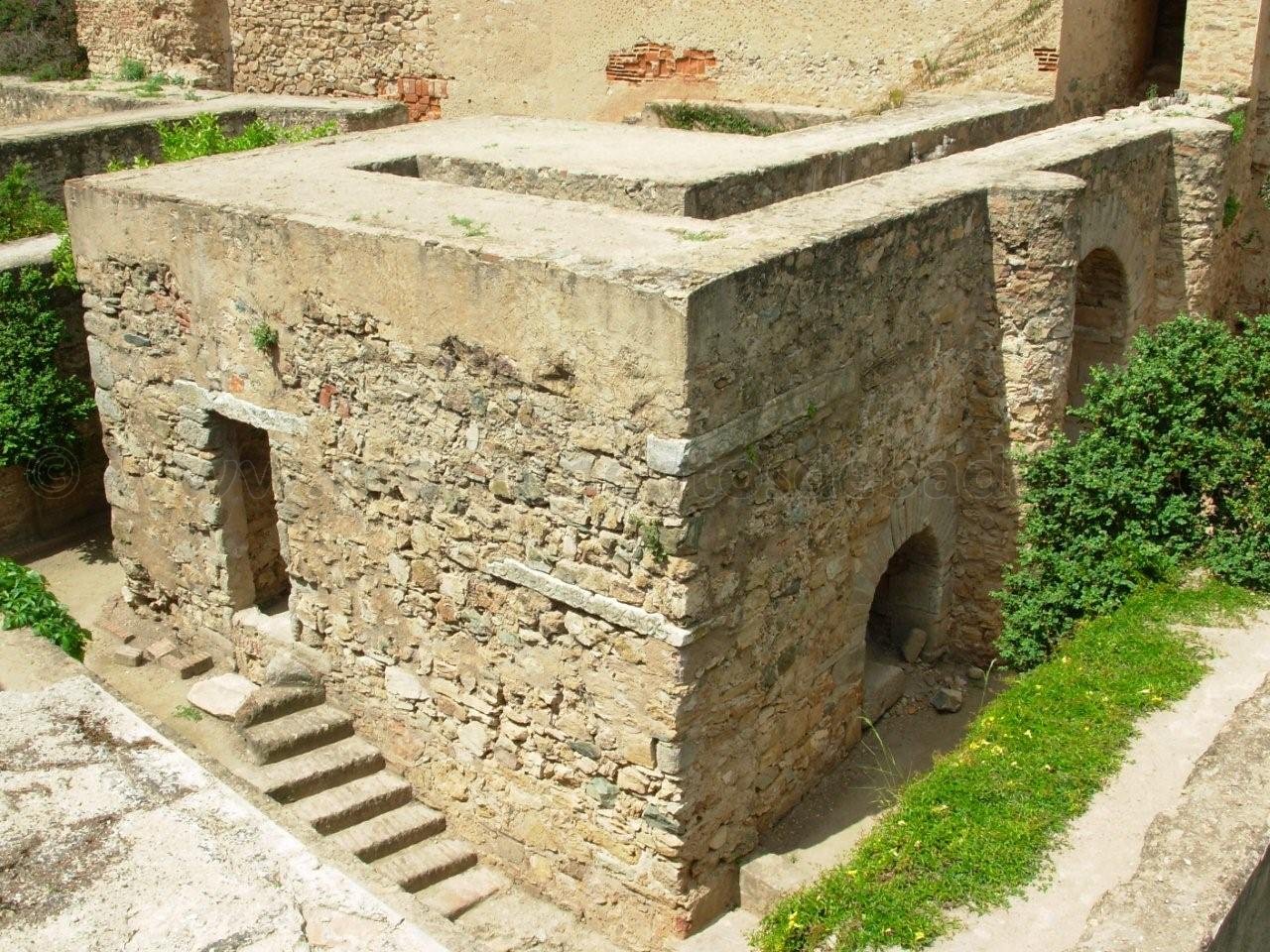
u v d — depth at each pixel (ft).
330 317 25.39
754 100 46.01
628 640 22.48
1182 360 27.91
